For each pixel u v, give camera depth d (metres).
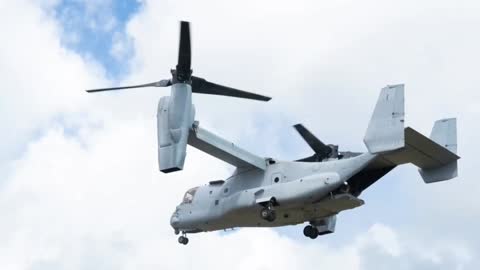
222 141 83.44
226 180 87.50
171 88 80.50
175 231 91.38
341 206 81.00
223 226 88.50
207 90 83.50
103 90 83.56
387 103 73.94
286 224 85.94
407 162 79.56
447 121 85.12
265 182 83.88
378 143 73.56
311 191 79.44
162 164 78.94
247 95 83.94
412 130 73.31
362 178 82.06
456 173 79.44
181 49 79.62
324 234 87.81
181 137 78.81
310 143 84.44
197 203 88.75
